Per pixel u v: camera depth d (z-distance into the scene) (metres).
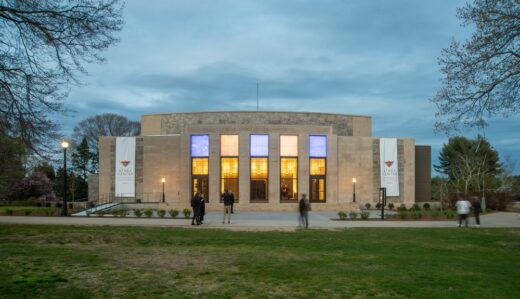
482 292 11.01
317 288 11.20
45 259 14.62
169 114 57.94
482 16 18.86
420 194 57.88
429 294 10.73
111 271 12.88
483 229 27.61
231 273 12.88
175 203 47.62
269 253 16.98
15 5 15.61
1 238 20.55
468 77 19.70
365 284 11.68
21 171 35.94
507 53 18.97
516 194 64.12
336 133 57.75
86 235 21.84
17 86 16.17
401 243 20.84
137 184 52.81
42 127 16.81
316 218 37.00
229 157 48.91
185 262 14.65
